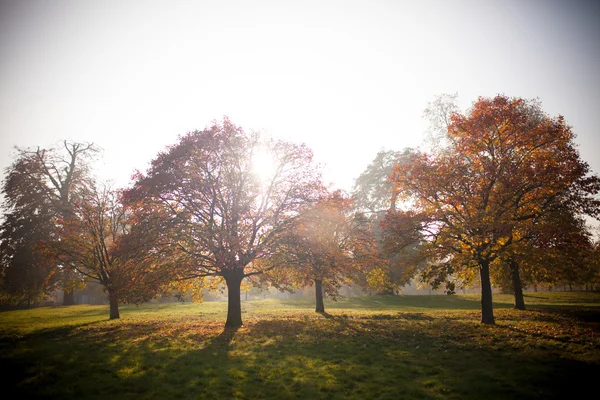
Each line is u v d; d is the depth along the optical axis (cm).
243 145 2222
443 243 2003
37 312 3619
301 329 2012
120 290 1964
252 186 2133
